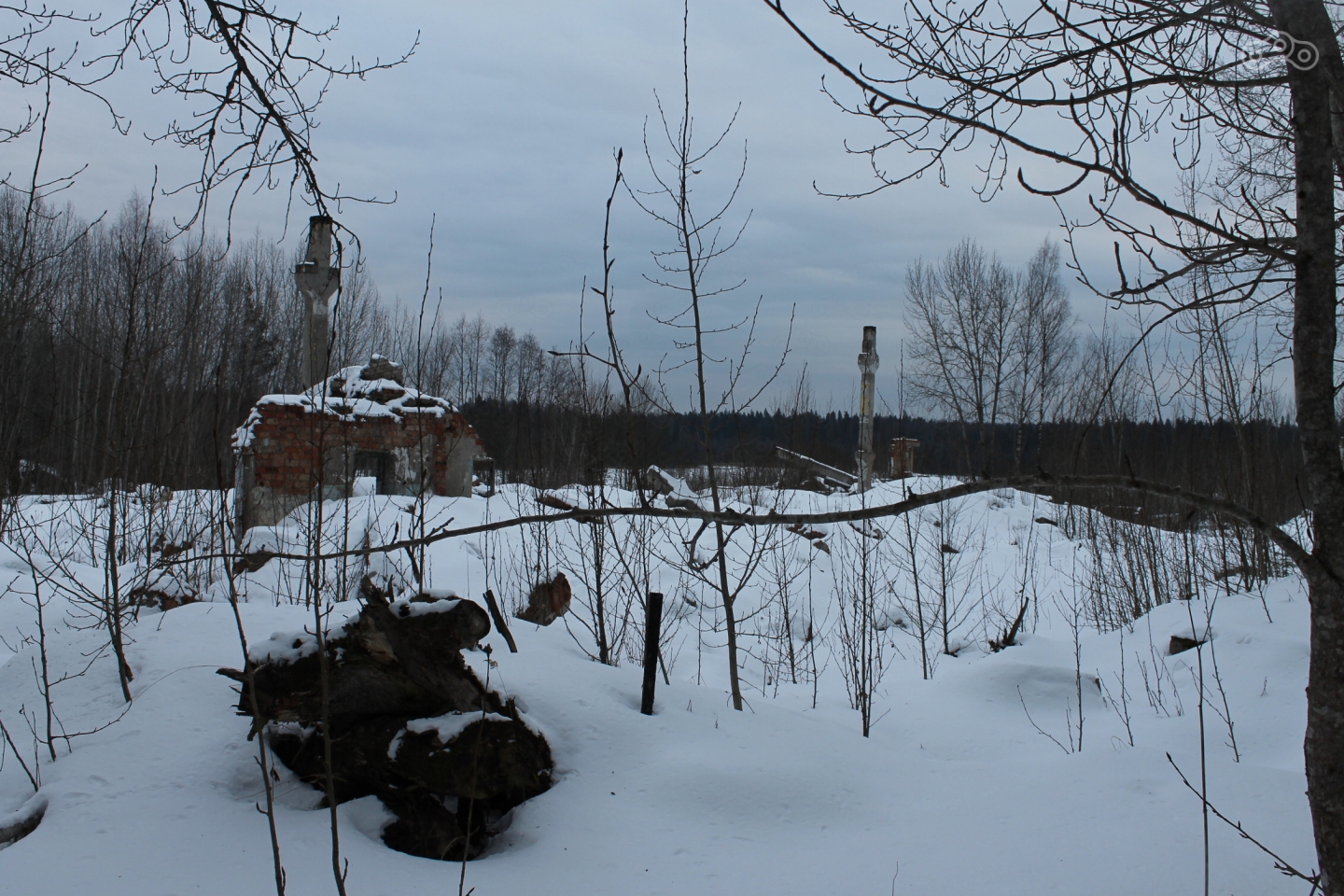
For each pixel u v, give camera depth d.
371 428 13.87
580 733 5.26
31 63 4.12
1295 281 2.49
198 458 11.96
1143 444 16.23
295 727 4.87
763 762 5.22
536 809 4.72
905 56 2.98
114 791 4.34
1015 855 4.38
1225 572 10.95
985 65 3.05
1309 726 2.51
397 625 4.62
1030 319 27.41
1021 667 9.59
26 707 5.25
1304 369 2.45
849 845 4.57
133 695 5.19
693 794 4.87
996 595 15.66
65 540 9.84
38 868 3.75
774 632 12.81
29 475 7.04
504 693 5.27
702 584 13.98
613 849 4.36
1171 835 4.45
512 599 9.42
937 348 27.56
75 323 12.13
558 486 15.30
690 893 4.02
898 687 10.35
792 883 4.13
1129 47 2.70
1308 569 2.41
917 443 26.67
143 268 7.36
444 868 4.13
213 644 5.84
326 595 8.09
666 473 16.38
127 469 7.27
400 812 4.66
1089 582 15.39
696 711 5.80
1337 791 2.42
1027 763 5.79
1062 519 20.78
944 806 5.08
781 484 10.64
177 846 4.00
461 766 4.62
